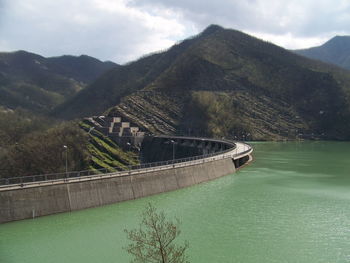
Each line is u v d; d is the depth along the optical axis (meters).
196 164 107.69
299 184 105.19
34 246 56.72
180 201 84.38
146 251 54.59
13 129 191.00
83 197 75.56
